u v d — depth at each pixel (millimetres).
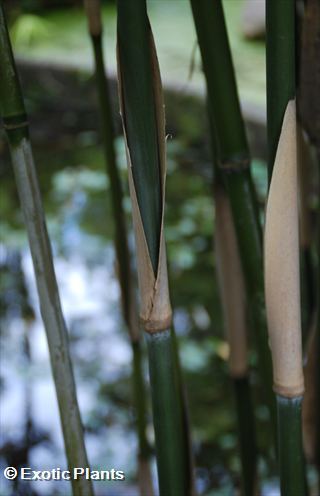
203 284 3262
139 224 986
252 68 4477
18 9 5625
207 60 1088
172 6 5949
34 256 1111
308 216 1343
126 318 1396
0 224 3645
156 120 964
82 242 3580
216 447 2555
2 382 2809
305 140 1333
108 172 1359
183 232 3527
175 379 1126
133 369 1428
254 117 3689
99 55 1321
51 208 3824
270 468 2402
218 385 2807
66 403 1148
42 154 4430
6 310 3217
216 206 1278
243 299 1339
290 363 1032
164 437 1064
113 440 2602
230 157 1113
